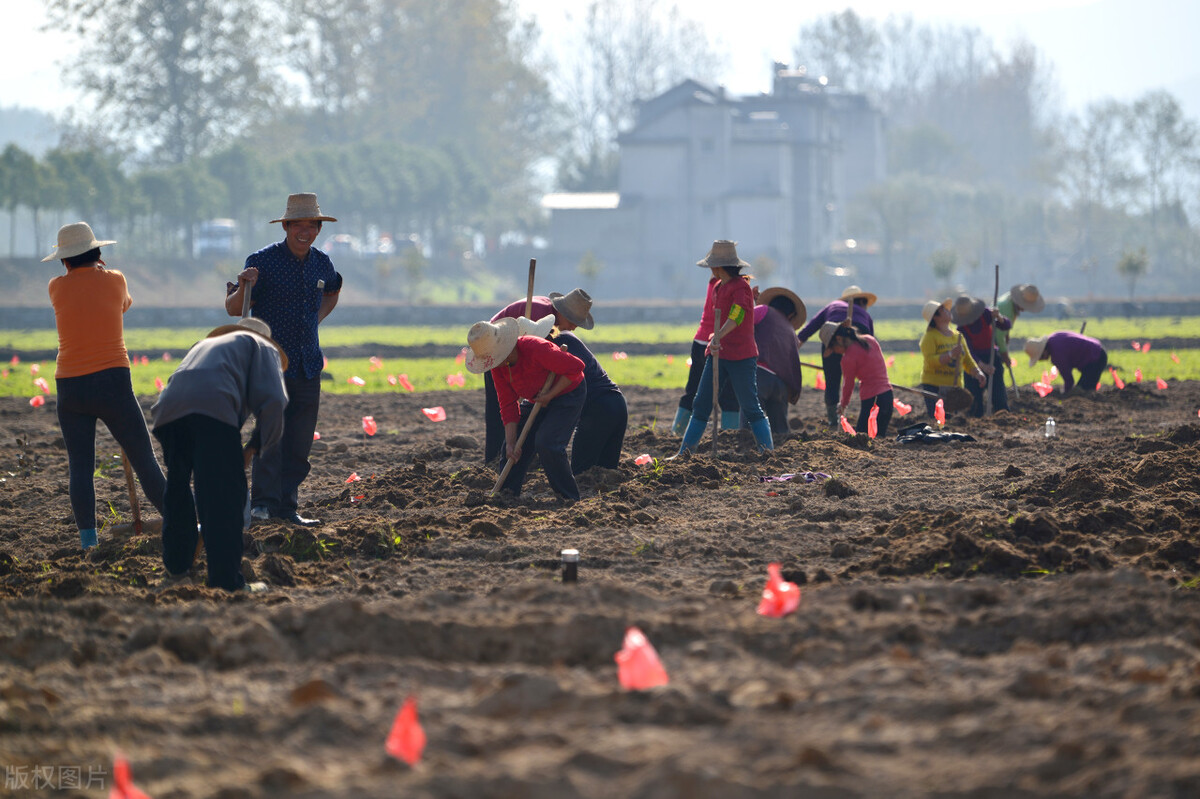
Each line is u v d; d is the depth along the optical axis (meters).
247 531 28.77
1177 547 24.30
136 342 148.75
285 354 28.16
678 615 19.89
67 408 29.08
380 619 19.05
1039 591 20.86
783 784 12.23
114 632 19.86
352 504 34.59
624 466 38.97
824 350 51.00
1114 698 14.89
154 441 52.84
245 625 19.45
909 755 13.27
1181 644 17.31
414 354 129.12
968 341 55.28
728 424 46.31
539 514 31.44
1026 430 50.97
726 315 40.31
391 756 13.48
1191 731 13.50
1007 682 15.52
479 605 20.98
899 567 23.92
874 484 35.97
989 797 12.02
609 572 24.98
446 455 45.56
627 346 130.50
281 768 13.07
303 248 31.19
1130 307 197.00
